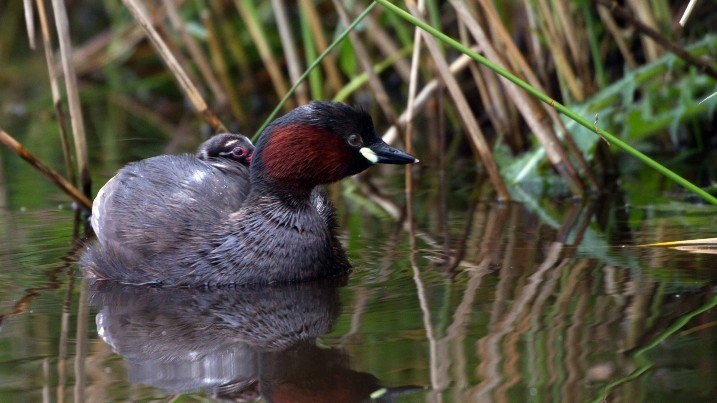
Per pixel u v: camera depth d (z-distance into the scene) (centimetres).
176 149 1670
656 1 1482
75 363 772
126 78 2186
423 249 1095
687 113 1428
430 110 1725
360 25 1700
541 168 1430
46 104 2033
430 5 1500
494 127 1647
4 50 2311
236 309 919
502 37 1316
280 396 698
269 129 1038
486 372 720
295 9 2058
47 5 2311
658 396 665
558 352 752
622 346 758
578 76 1495
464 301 891
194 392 711
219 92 1877
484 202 1334
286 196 1032
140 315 903
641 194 1326
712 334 775
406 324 835
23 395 704
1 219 1272
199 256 1016
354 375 728
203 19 1881
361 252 1097
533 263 1010
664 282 916
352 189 1462
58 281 1018
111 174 1492
